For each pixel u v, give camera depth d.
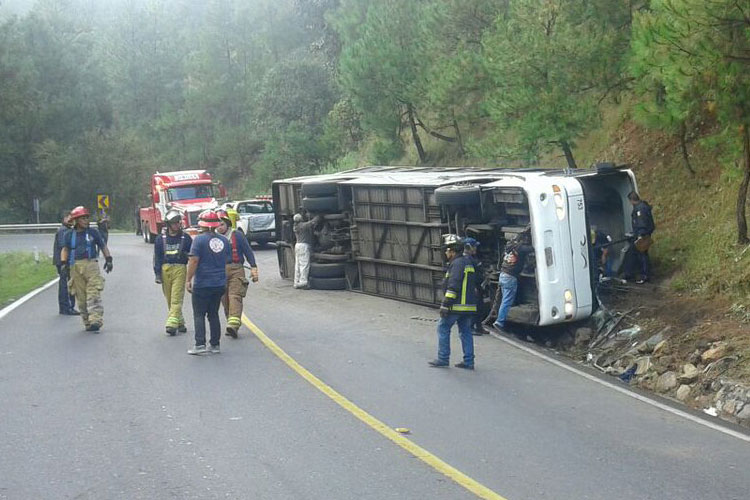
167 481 7.21
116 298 20.28
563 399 10.48
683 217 17.70
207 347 13.35
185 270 14.73
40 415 9.43
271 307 18.81
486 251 16.11
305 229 21.91
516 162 27.19
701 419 9.73
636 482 7.29
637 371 12.84
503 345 14.21
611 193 17.12
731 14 12.80
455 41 28.77
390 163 36.72
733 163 15.46
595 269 15.17
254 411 9.59
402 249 19.02
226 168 75.81
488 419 9.40
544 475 7.44
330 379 11.29
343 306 18.69
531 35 19.12
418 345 13.94
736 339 12.27
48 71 79.88
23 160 77.31
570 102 18.98
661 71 13.66
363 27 34.94
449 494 6.88
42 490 7.02
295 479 7.25
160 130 86.06
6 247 46.25
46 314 17.66
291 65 60.19
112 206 75.56
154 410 9.62
